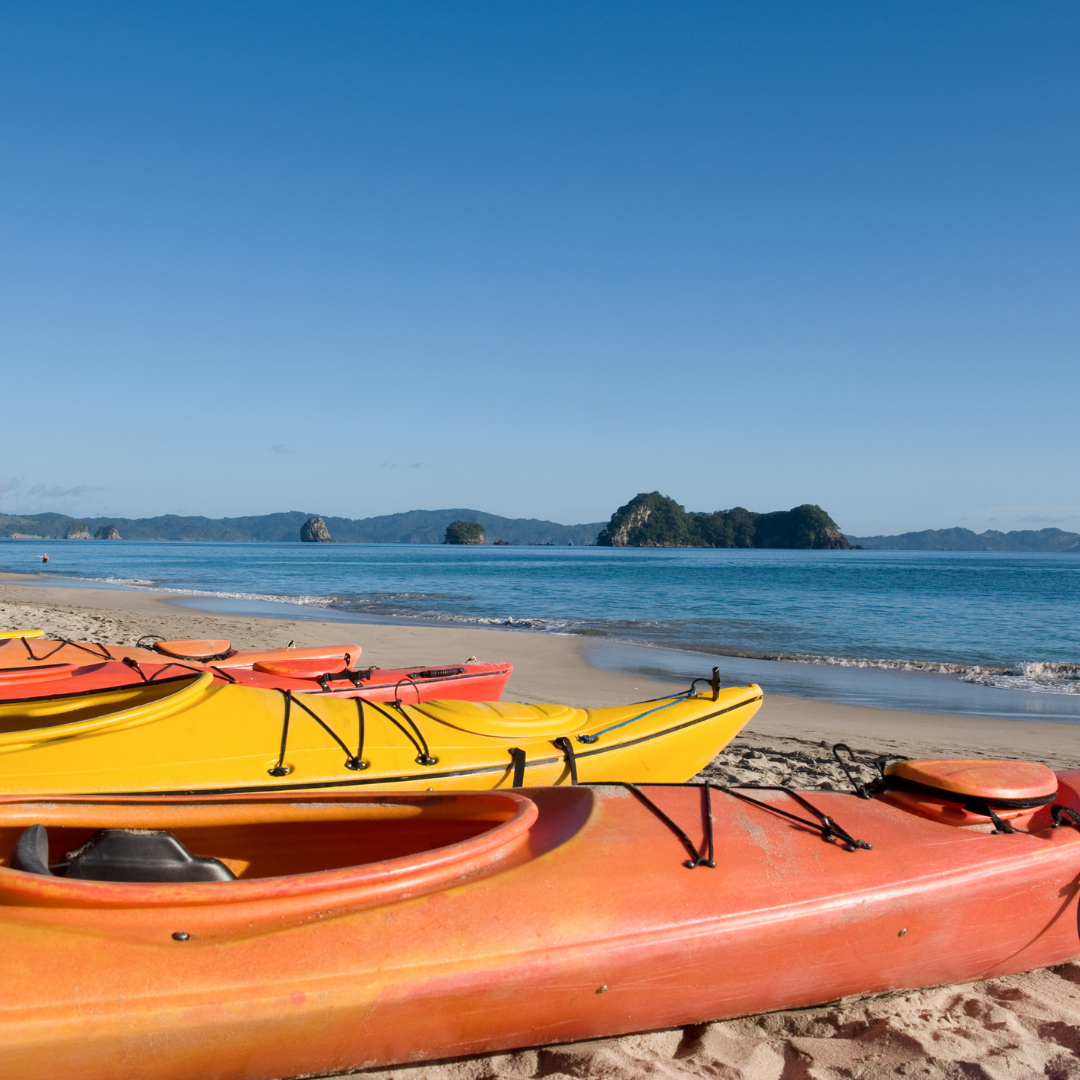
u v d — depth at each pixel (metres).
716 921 2.24
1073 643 15.02
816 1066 2.30
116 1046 1.75
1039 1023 2.52
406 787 3.40
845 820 2.71
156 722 3.29
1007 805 2.78
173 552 97.44
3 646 5.63
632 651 12.95
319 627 15.28
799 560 91.94
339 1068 2.01
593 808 2.61
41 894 1.94
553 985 2.08
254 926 1.99
